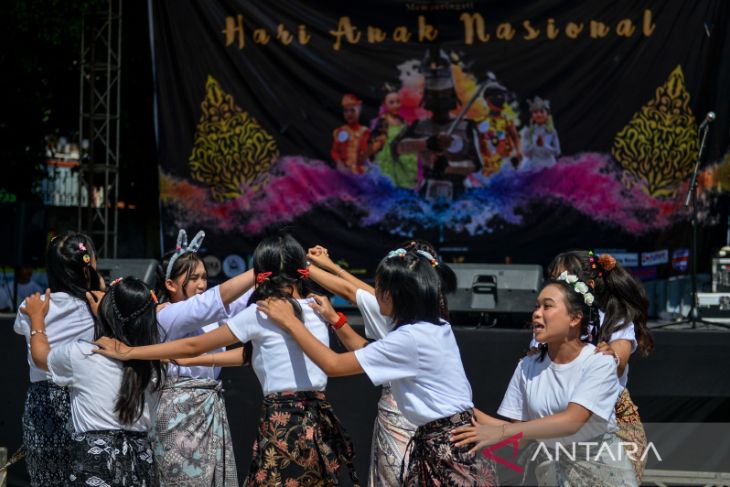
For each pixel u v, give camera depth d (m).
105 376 4.44
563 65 11.50
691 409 6.27
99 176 14.37
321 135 11.91
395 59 11.80
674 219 11.34
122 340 4.51
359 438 6.30
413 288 4.10
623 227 11.48
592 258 5.03
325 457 4.43
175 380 5.25
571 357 4.18
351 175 11.94
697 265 11.26
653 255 11.42
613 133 11.45
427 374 4.03
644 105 11.30
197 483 5.21
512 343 6.29
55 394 4.95
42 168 15.57
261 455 4.45
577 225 11.60
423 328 4.06
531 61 11.58
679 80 11.18
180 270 5.48
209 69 11.80
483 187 11.81
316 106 11.89
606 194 11.50
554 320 4.10
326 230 11.98
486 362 6.31
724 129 11.14
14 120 14.96
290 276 4.55
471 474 3.99
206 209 11.98
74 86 14.69
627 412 4.93
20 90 14.52
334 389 6.35
